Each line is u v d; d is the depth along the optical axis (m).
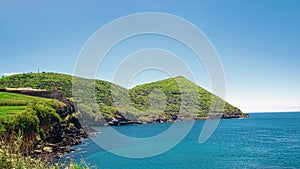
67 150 46.88
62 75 126.44
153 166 38.62
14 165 7.87
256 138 89.19
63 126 58.84
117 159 41.12
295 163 45.06
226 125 158.38
